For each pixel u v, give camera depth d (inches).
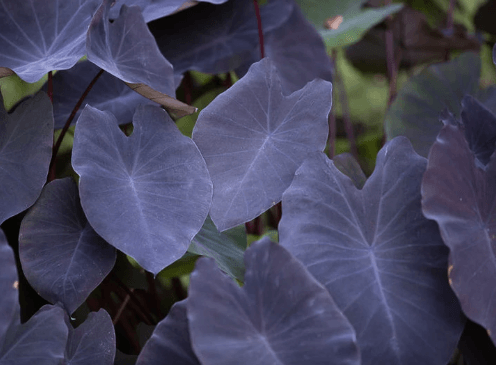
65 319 74.2
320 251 72.8
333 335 69.1
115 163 76.0
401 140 76.0
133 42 80.9
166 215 74.7
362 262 73.2
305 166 74.7
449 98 93.0
